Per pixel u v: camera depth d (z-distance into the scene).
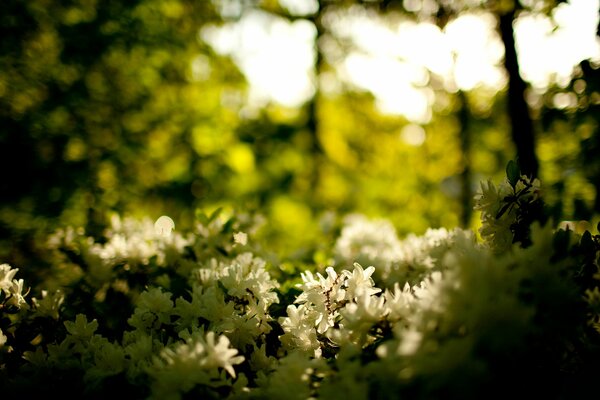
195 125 6.30
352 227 3.77
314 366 1.41
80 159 4.77
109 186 5.01
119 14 5.12
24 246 3.92
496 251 1.71
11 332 2.03
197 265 2.60
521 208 1.72
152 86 5.61
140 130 5.41
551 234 1.22
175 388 1.39
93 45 4.96
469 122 7.54
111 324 2.26
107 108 5.12
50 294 2.21
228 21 6.93
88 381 1.68
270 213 8.99
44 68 4.73
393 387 1.18
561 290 1.19
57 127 4.71
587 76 2.87
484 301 1.08
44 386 1.77
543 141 3.68
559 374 1.36
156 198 5.69
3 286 2.04
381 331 1.45
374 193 10.16
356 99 10.29
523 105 3.42
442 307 1.13
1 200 4.26
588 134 3.21
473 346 1.08
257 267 2.28
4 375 1.87
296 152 10.48
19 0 4.57
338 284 1.71
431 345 1.11
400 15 5.05
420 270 2.38
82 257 2.67
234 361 1.42
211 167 6.58
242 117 8.55
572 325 1.23
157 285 2.48
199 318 1.90
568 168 3.39
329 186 10.67
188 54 6.12
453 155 8.65
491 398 1.10
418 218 9.27
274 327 2.00
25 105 4.62
